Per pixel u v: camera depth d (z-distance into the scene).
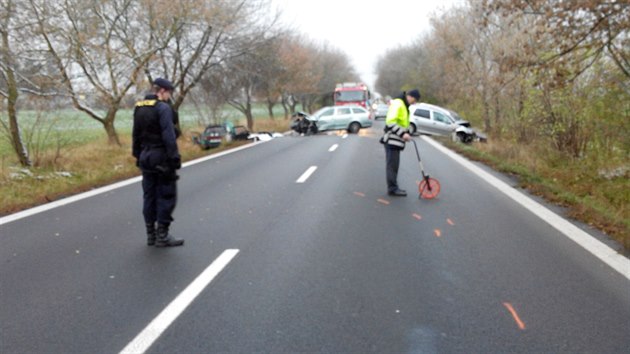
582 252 5.67
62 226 7.18
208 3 19.09
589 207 7.83
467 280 4.81
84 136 24.31
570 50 11.07
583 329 3.81
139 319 4.05
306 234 6.46
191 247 5.96
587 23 10.52
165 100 6.02
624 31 10.67
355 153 16.50
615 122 14.03
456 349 3.53
